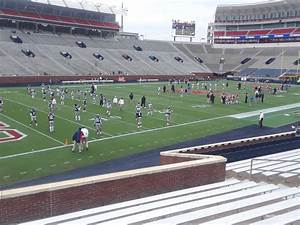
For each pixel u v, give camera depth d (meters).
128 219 6.61
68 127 28.34
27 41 68.88
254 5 95.12
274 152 17.42
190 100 44.66
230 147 17.30
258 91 47.12
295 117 35.75
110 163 20.58
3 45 64.44
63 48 71.75
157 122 31.41
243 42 97.12
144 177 9.95
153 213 6.95
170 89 55.16
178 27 101.12
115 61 73.75
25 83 54.38
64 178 17.94
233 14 98.69
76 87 54.12
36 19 74.56
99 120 26.84
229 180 10.77
